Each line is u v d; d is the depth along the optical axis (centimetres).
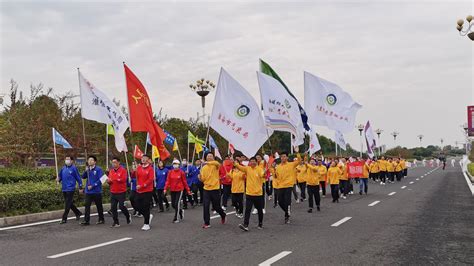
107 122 1385
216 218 1344
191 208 1655
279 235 1018
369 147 3147
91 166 1208
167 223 1234
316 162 1873
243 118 1259
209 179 1159
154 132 1327
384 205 1659
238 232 1067
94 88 1353
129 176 1406
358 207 1603
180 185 1279
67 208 1232
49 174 1855
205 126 3325
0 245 904
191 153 3209
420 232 1048
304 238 976
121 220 1299
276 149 3759
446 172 4956
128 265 729
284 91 1384
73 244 913
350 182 2244
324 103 1897
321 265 724
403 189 2488
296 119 1397
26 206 1328
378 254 808
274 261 752
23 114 2503
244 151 1252
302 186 1875
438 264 735
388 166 3184
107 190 1745
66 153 2467
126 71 1306
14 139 2331
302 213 1446
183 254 813
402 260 762
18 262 752
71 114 2809
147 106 1327
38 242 937
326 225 1170
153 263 743
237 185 1350
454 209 1512
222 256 794
